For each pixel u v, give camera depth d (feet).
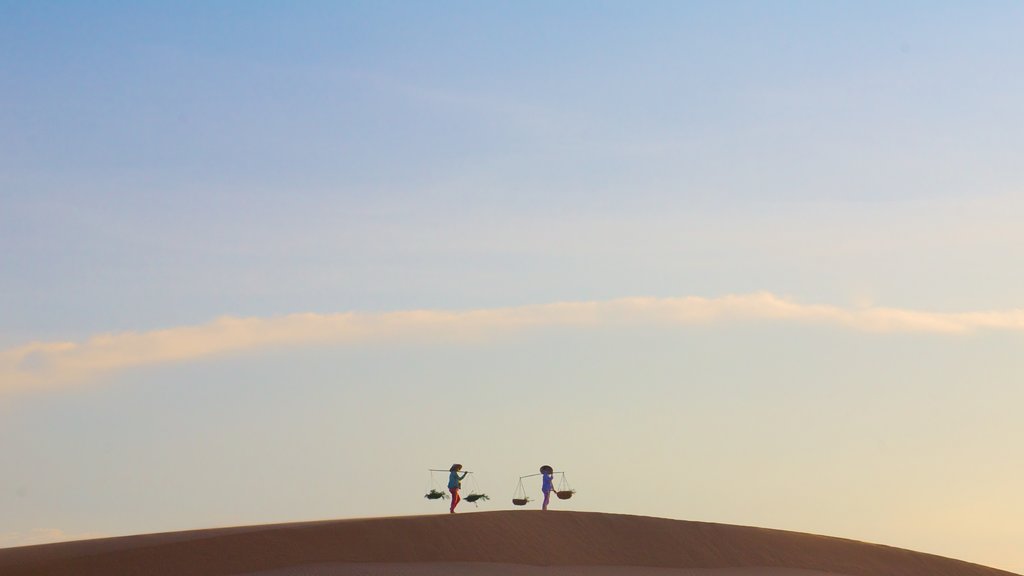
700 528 143.95
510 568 122.52
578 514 141.49
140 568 108.27
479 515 134.31
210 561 111.34
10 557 110.63
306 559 116.16
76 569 106.73
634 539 137.90
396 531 125.39
